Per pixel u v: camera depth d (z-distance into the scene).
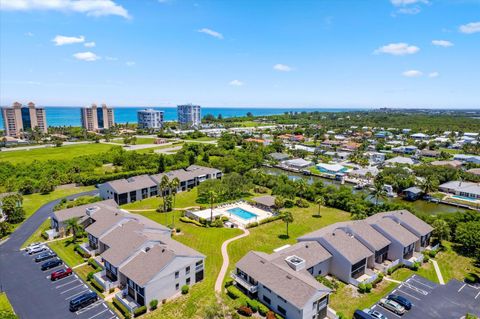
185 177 107.12
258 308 42.44
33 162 123.62
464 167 138.25
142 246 50.12
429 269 55.06
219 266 54.81
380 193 90.62
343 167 138.38
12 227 70.50
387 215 64.56
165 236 58.25
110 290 46.91
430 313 42.97
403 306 43.78
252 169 138.38
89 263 54.91
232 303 43.25
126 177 115.81
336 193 91.38
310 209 87.81
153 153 145.88
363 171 127.81
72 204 80.12
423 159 157.12
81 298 43.47
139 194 93.69
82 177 108.19
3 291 46.84
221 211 85.81
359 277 52.16
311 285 41.09
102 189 93.50
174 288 46.50
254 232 70.56
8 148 171.88
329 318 42.47
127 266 47.38
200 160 144.00
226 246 62.94
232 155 148.88
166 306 43.94
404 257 57.69
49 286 48.38
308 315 39.47
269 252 60.19
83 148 172.12
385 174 116.25
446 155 160.00
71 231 67.75
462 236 61.53
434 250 60.75
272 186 107.19
